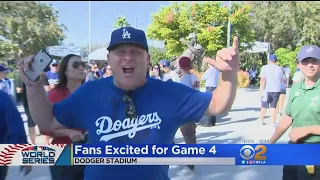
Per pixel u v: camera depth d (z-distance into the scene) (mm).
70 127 1946
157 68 6449
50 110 1875
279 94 7461
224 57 1654
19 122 2391
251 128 6898
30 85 1790
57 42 5727
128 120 1803
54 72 3916
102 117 1817
